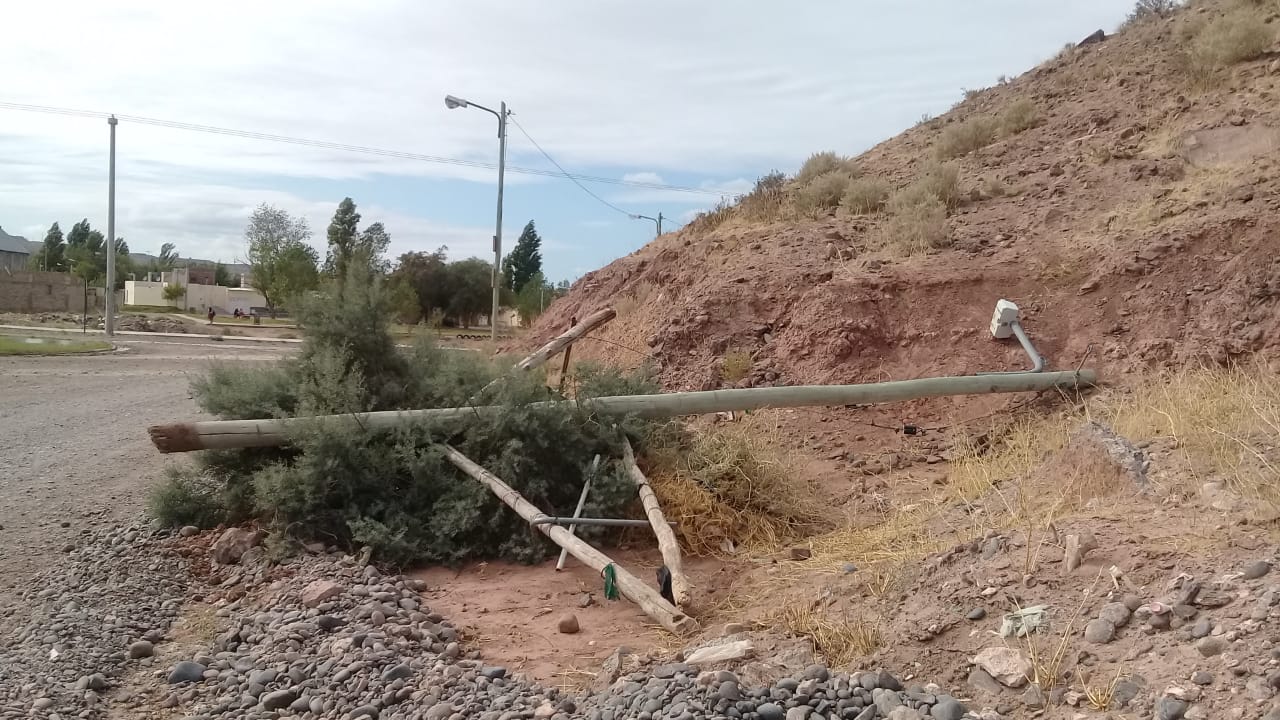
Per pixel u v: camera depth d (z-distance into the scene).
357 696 4.63
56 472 9.81
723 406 8.42
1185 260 9.38
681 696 4.11
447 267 58.25
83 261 79.06
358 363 8.35
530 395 8.18
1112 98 14.25
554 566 7.08
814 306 10.89
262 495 6.98
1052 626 4.24
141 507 8.32
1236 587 4.02
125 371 21.19
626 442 8.04
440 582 6.72
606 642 5.44
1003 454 8.05
